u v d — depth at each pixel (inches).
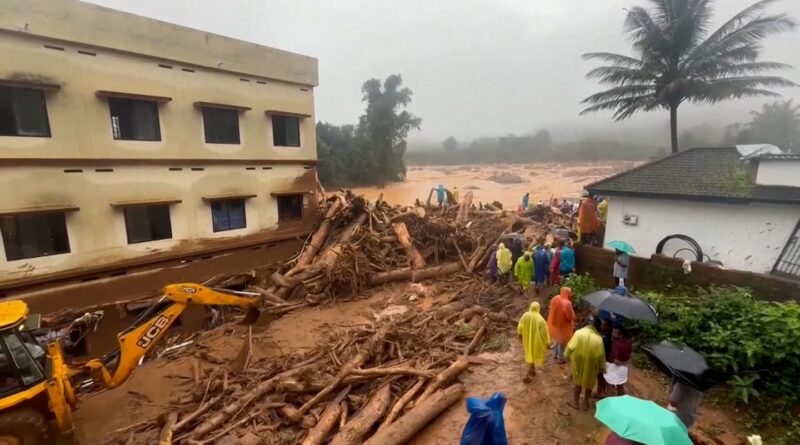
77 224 561.3
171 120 641.0
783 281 374.3
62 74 531.8
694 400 253.0
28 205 520.1
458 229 841.5
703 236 489.4
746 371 306.8
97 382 382.6
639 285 478.0
